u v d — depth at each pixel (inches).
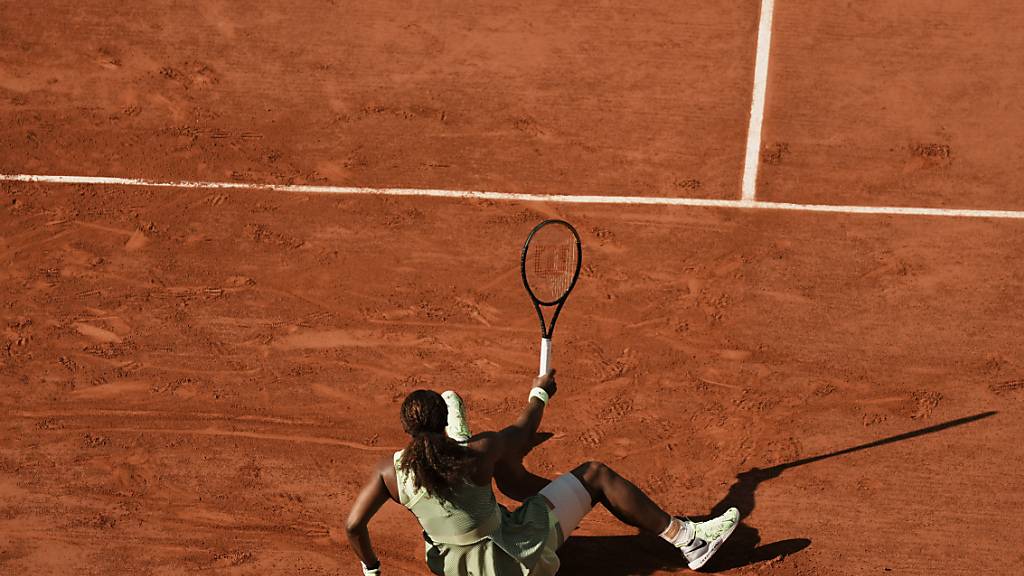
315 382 668.1
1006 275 717.3
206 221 776.9
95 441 637.3
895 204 768.3
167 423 647.1
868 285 714.2
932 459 609.9
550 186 792.3
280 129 844.6
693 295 711.7
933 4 918.4
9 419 650.8
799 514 585.6
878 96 845.2
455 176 803.4
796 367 665.0
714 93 855.1
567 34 911.7
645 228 759.1
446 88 871.1
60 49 916.0
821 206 768.9
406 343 689.6
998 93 841.5
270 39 920.3
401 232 763.4
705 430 630.5
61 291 730.8
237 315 711.1
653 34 906.7
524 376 666.8
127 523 595.5
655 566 565.9
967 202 767.7
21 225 776.9
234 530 591.5
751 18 914.7
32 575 572.1
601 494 530.3
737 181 789.2
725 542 573.3
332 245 757.3
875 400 644.1
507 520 492.4
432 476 449.1
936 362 665.6
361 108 858.1
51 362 684.1
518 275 730.2
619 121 838.5
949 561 563.2
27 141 840.3
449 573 488.1
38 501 606.5
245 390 664.4
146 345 693.9
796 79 862.5
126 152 830.5
